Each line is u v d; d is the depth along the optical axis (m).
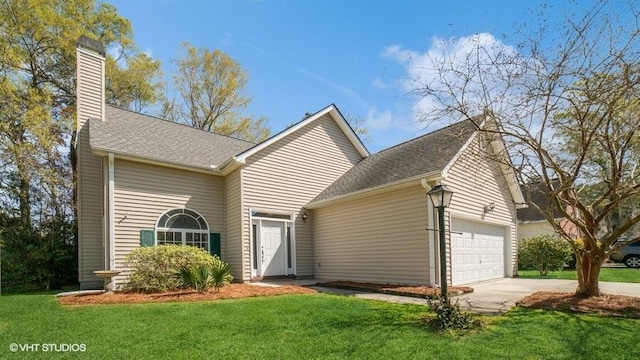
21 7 17.52
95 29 20.86
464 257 11.47
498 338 5.29
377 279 11.66
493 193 13.59
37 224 14.33
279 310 7.14
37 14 17.70
